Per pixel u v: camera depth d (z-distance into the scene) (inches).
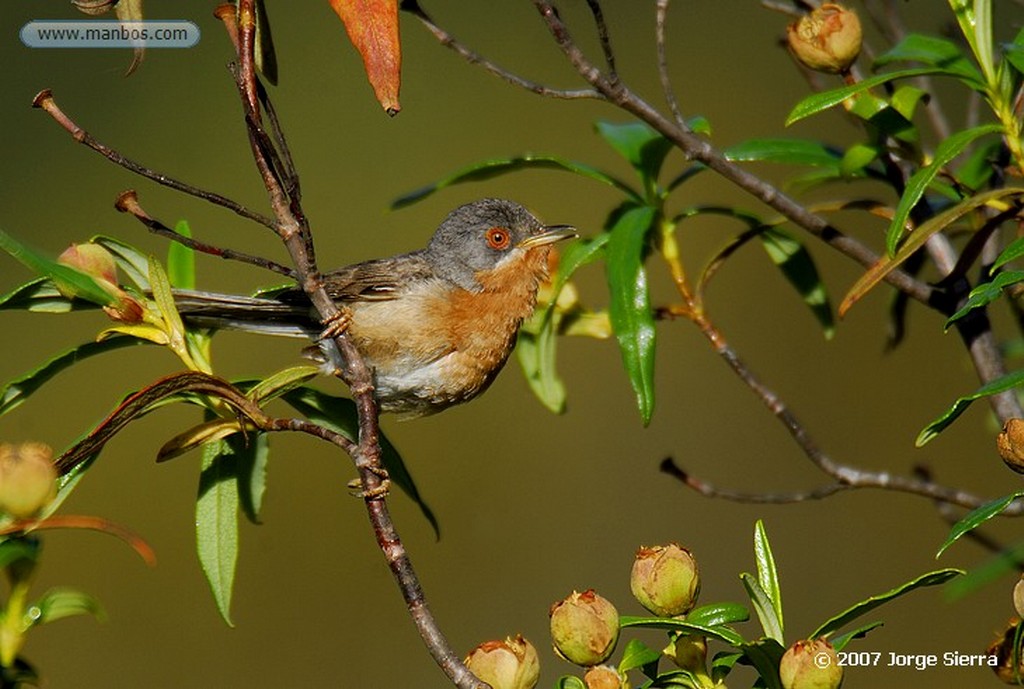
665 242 282.4
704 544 579.8
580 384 637.3
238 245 647.1
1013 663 180.9
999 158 257.8
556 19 238.2
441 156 674.2
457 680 188.1
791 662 169.9
